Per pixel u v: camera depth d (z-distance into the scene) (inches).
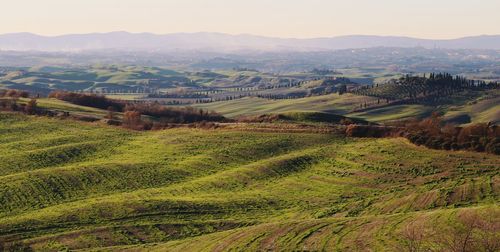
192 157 3757.4
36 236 2187.5
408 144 3641.7
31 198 2778.1
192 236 2149.4
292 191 2893.7
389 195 2541.8
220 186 3041.3
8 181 3009.4
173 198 2728.8
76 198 2812.5
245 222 2292.1
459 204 2116.1
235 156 3752.5
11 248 2005.4
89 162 3636.8
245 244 1852.9
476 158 3137.3
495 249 1485.0
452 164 3070.9
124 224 2313.0
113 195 2861.7
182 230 2235.5
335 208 2422.5
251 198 2743.6
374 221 1919.3
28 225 2308.1
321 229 1911.9
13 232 2233.0
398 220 1884.8
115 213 2455.7
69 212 2461.9
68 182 3063.5
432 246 1567.4
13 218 2411.4
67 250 2023.9
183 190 2965.1
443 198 2223.2
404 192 2551.7
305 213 2401.6
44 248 2049.7
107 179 3174.2
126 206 2541.8
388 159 3346.5
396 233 1743.4
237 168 3437.5
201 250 1863.9
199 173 3383.4
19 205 2664.9
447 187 2461.9
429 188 2554.1
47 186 2965.1
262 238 1895.9
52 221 2353.6
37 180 3041.3
